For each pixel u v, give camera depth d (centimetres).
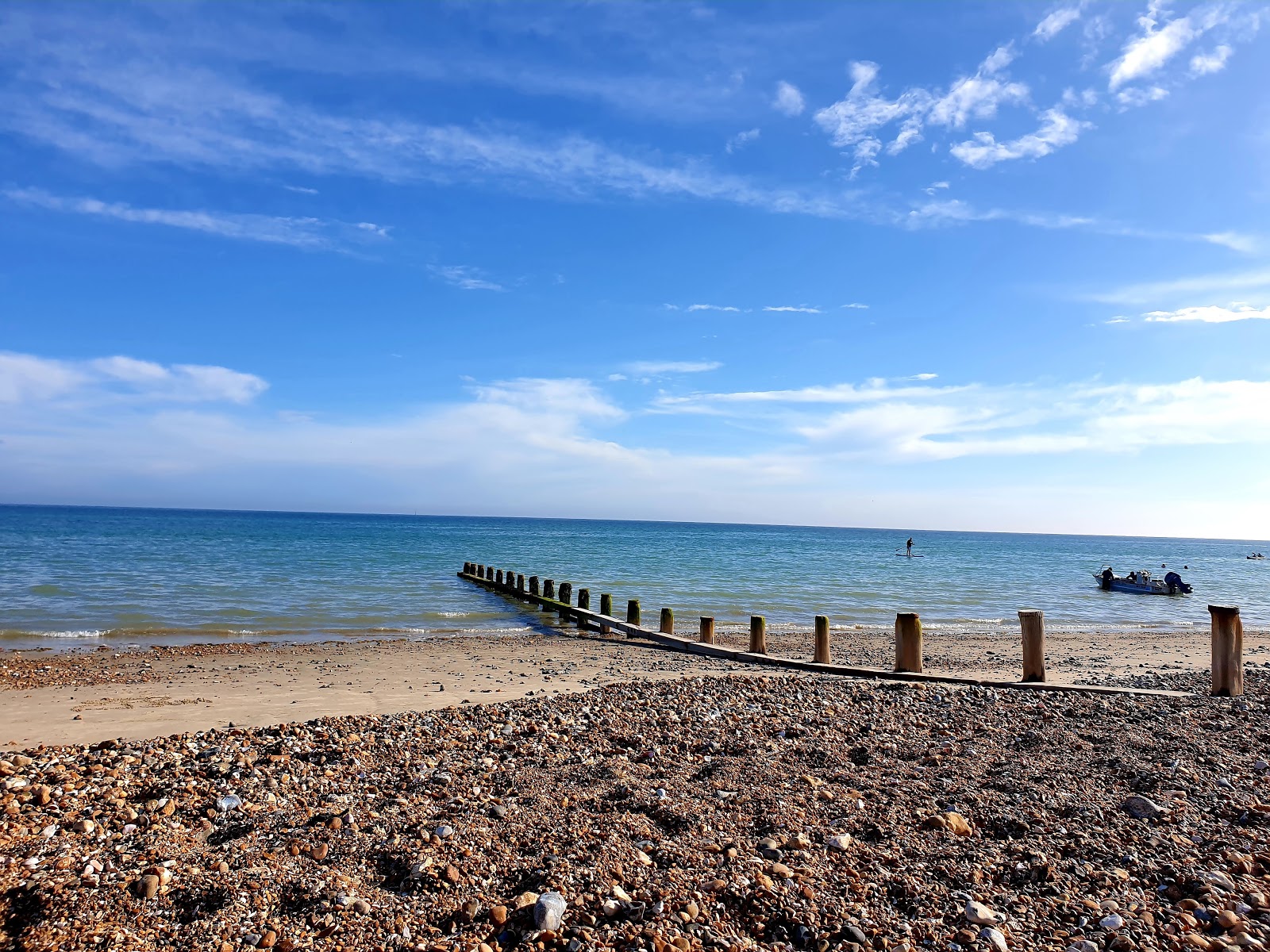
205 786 686
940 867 514
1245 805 582
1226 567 8431
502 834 586
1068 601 3591
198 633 2034
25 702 1134
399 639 2012
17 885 497
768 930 453
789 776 716
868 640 2034
